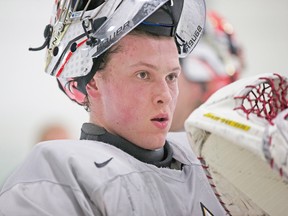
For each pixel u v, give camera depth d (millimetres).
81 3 1570
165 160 1653
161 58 1513
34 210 1367
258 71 3537
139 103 1525
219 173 1358
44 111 3189
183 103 2449
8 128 3131
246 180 1305
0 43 3199
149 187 1500
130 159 1534
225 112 1314
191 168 1675
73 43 1569
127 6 1480
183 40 1740
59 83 1713
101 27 1506
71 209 1387
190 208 1555
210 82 2500
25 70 3203
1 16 3201
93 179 1419
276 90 1386
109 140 1590
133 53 1504
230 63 2609
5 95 3166
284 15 3574
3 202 1408
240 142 1225
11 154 3105
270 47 3572
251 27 3545
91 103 1622
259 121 1235
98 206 1403
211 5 3496
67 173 1425
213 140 1321
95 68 1554
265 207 1319
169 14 1522
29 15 3230
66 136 3156
